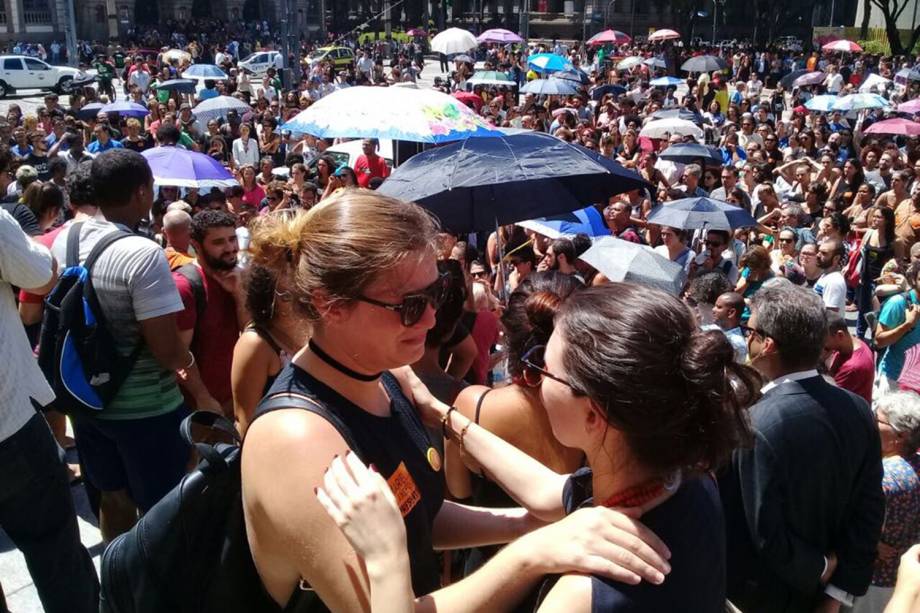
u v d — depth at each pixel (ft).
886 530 10.40
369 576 4.22
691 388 4.28
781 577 8.47
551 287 8.57
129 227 11.27
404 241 4.86
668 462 4.39
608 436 4.52
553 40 181.37
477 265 20.30
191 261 13.64
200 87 86.69
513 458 6.15
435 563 5.59
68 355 10.47
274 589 5.08
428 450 5.72
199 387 12.01
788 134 63.67
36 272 9.32
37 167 36.91
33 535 9.57
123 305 10.45
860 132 59.82
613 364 4.27
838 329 14.74
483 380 13.88
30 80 106.93
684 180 34.50
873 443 8.70
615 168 13.74
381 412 5.42
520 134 14.10
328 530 4.49
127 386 10.85
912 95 87.04
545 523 5.96
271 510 4.65
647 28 195.00
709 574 4.48
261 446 4.80
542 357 5.85
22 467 9.26
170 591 5.47
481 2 197.36
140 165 11.18
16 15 162.40
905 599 6.08
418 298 4.94
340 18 203.72
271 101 79.92
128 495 11.78
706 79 88.02
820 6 200.13
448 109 20.21
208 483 5.36
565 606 4.15
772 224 32.81
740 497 8.46
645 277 17.39
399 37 167.22
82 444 11.59
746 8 194.08
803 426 8.23
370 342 4.98
